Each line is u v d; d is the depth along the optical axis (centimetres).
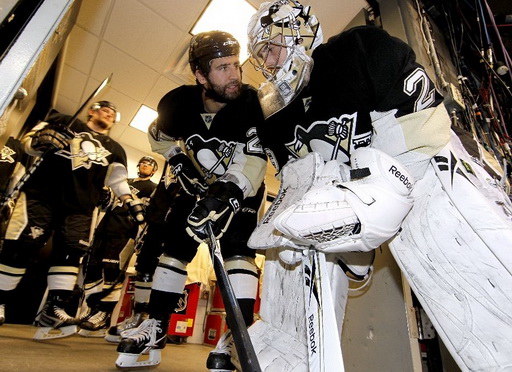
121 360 103
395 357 102
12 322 259
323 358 51
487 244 53
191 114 125
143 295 169
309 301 58
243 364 45
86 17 235
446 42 203
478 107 170
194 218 85
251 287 115
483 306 54
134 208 192
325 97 71
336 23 213
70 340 166
